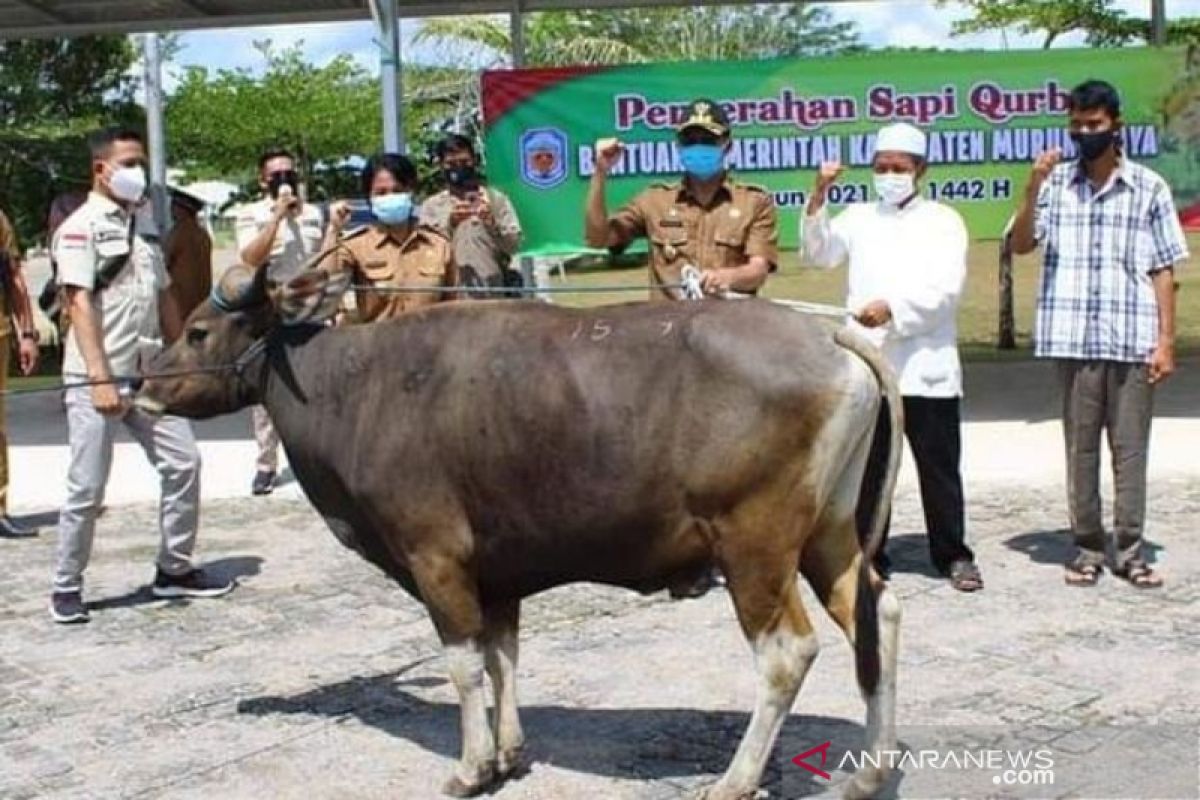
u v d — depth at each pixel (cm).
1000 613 655
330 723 553
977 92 1124
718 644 626
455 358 453
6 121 1930
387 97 1080
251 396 505
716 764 498
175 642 662
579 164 1143
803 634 437
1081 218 680
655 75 1134
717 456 425
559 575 459
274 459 976
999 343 1622
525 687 579
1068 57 1116
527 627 658
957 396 693
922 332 686
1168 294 677
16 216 2003
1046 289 694
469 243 862
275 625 684
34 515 940
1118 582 699
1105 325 676
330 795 486
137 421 709
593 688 576
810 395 422
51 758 527
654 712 548
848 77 1130
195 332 505
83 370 674
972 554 715
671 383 430
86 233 662
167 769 513
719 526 432
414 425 453
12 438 1205
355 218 905
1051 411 1175
